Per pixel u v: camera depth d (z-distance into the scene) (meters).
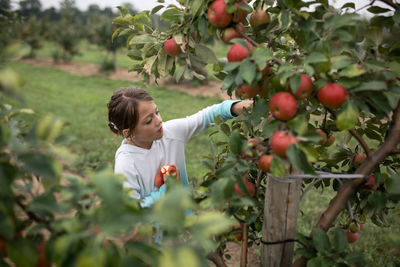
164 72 1.61
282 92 1.07
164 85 14.30
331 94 1.03
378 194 1.33
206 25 1.28
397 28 1.21
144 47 1.57
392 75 1.07
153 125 1.79
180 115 6.59
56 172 0.80
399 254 2.59
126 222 0.72
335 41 1.15
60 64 22.23
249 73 1.05
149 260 0.82
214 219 0.80
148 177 1.90
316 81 1.10
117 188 0.75
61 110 8.84
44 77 15.91
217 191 1.12
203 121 2.05
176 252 0.70
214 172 1.45
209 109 2.07
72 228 0.78
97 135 6.75
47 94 11.30
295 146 0.98
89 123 7.68
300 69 1.08
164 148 1.97
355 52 1.15
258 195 1.63
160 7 1.57
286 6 1.13
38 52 27.42
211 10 1.21
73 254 0.79
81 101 10.29
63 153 0.82
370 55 1.19
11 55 0.77
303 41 1.23
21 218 0.93
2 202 0.76
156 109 1.84
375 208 1.34
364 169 1.29
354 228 1.71
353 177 1.26
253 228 1.90
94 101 10.34
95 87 13.55
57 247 0.71
